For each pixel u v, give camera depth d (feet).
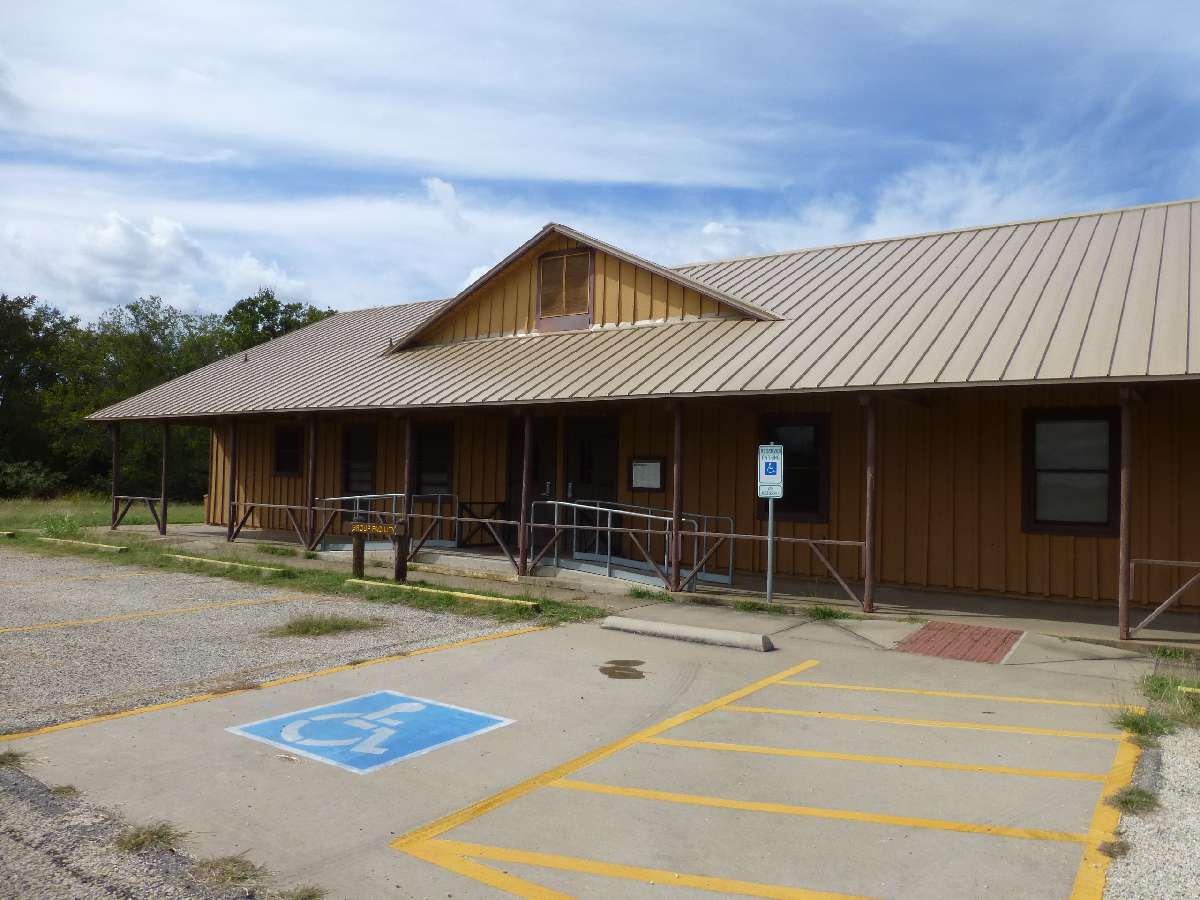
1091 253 41.11
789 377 36.19
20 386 141.38
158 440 140.67
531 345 53.36
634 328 50.49
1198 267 35.73
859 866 14.06
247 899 12.83
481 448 58.08
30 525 74.49
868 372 34.50
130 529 73.92
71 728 20.61
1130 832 15.24
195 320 162.61
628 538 50.55
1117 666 27.94
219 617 34.96
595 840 15.03
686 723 21.88
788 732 21.18
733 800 16.88
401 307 82.17
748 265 55.98
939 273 44.42
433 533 59.82
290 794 16.87
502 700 23.63
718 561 47.29
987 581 39.83
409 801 16.66
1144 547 36.58
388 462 63.57
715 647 30.63
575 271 53.93
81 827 15.16
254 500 74.08
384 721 21.57
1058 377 29.53
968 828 15.52
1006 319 35.76
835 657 29.22
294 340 80.69
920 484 41.75
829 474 44.11
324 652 28.94
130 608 36.96
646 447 50.14
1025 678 26.50
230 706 22.63
